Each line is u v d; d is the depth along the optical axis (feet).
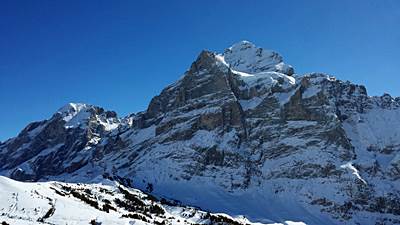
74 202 431.84
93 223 347.77
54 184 594.24
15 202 361.71
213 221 597.11
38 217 338.13
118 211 490.49
